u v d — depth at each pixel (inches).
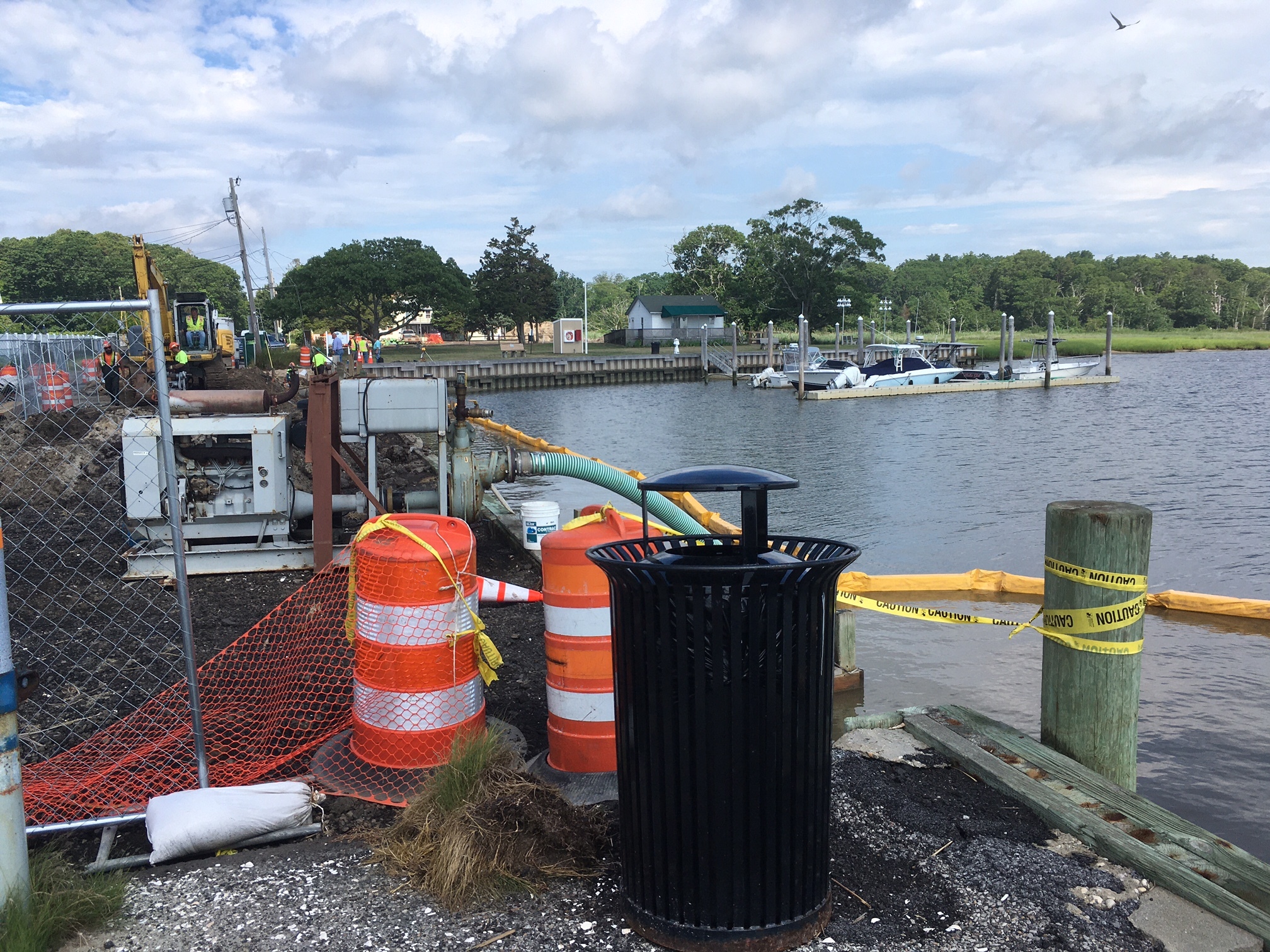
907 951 119.3
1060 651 178.5
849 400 1774.1
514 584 345.7
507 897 132.4
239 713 214.1
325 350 1877.5
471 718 175.9
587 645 170.1
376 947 121.3
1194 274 7603.4
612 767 172.9
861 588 412.5
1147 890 133.6
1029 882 135.0
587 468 383.6
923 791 167.0
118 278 4709.6
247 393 378.0
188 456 354.3
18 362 713.0
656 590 113.6
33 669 125.1
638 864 122.3
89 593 327.3
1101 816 152.6
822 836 122.0
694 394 2092.8
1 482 518.0
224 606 309.1
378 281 3100.4
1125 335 6043.3
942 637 338.3
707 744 115.0
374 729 172.4
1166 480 777.6
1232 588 433.4
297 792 156.7
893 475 823.7
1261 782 227.0
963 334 6072.8
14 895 120.3
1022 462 909.8
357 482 350.6
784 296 3875.5
